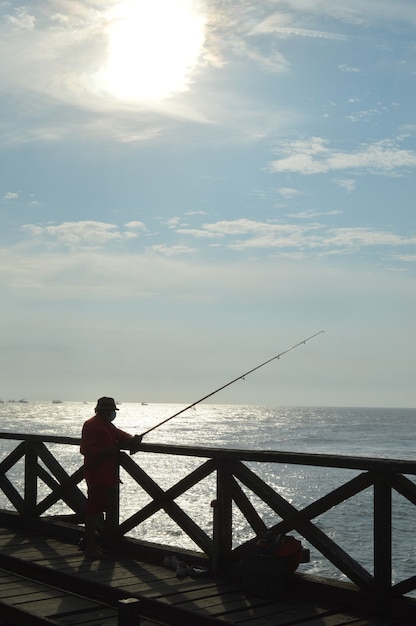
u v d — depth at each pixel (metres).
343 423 178.75
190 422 173.00
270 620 5.02
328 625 4.93
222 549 6.25
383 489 5.21
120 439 7.17
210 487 41.09
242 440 95.56
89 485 6.98
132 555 7.01
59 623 5.02
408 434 117.88
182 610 5.24
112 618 5.16
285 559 5.64
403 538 27.38
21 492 34.50
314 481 46.00
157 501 6.84
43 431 103.06
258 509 33.59
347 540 27.12
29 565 6.64
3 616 5.48
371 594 5.23
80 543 7.20
